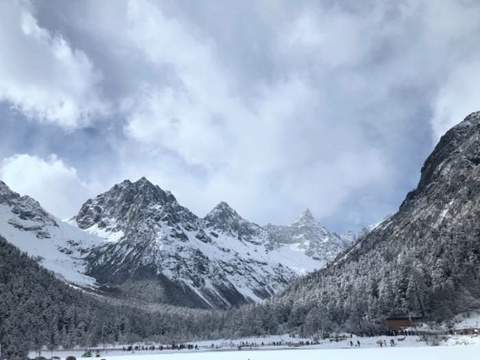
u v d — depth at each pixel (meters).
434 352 100.19
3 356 150.38
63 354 190.25
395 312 186.88
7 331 181.25
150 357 147.12
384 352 112.00
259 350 164.25
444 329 150.38
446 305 172.62
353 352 120.12
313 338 192.38
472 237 194.00
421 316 176.38
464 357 84.06
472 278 177.12
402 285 197.50
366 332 174.88
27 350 160.38
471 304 164.38
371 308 194.00
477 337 124.69
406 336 150.88
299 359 105.94
